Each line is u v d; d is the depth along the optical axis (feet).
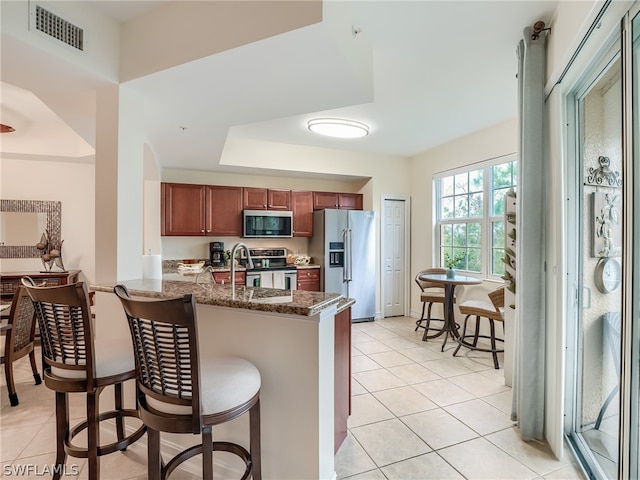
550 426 6.82
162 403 4.08
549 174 6.84
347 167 17.31
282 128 13.57
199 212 15.51
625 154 4.62
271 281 15.99
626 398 4.55
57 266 14.88
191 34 6.06
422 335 14.80
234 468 5.74
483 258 14.14
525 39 6.99
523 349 7.07
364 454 6.58
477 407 8.43
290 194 17.29
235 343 5.61
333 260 16.83
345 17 5.98
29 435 7.15
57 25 5.86
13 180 14.47
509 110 11.78
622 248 4.70
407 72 9.02
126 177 7.12
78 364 4.99
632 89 4.49
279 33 5.24
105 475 5.88
